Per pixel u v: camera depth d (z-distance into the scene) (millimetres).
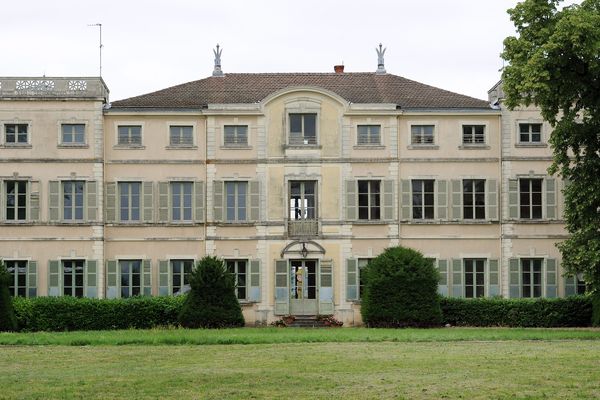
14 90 54844
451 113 55781
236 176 55312
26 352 36875
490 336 42250
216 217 55188
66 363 33469
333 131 55531
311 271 55625
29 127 54750
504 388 27047
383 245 55375
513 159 55531
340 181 55438
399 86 58688
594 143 45219
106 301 51344
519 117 55656
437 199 55594
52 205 54562
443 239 55500
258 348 37938
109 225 54969
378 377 29281
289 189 55531
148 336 41906
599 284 44438
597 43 41812
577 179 45469
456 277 55312
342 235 55250
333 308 55031
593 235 44969
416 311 50844
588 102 44312
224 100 56625
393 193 55438
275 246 55250
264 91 57844
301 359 34000
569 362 32500
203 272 50688
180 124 55531
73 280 54656
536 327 52719
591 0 44156
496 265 55375
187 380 28844
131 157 55281
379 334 43438
